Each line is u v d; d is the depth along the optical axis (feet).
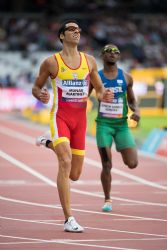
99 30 298.97
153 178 104.47
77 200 84.69
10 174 107.86
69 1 319.27
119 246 58.54
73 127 66.39
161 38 311.06
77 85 66.18
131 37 301.22
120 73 79.82
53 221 70.13
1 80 270.67
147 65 283.38
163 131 138.51
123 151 79.00
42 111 206.59
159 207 79.71
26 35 295.48
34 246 58.39
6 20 304.09
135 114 79.82
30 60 274.98
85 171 111.04
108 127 78.95
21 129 185.06
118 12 321.11
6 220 70.74
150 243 59.88
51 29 298.97
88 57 67.21
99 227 67.15
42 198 85.92
